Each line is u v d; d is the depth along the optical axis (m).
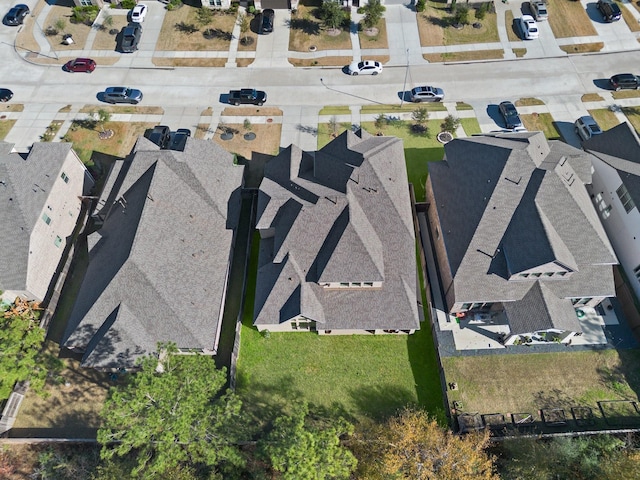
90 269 41.28
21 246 40.75
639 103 57.94
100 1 68.88
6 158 42.91
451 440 31.78
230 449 31.42
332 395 38.91
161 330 38.06
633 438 36.09
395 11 69.06
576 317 39.19
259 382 39.50
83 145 54.81
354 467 31.70
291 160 45.84
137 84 61.16
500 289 39.59
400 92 60.38
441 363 39.41
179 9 69.38
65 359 40.47
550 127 56.12
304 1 70.00
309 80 61.69
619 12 65.12
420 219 49.09
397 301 39.97
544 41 64.81
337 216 40.47
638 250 42.00
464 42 65.31
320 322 39.44
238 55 64.19
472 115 57.72
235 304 43.53
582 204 41.25
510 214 40.31
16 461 35.94
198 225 43.03
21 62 63.25
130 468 33.38
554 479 33.25
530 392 38.62
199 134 56.12
